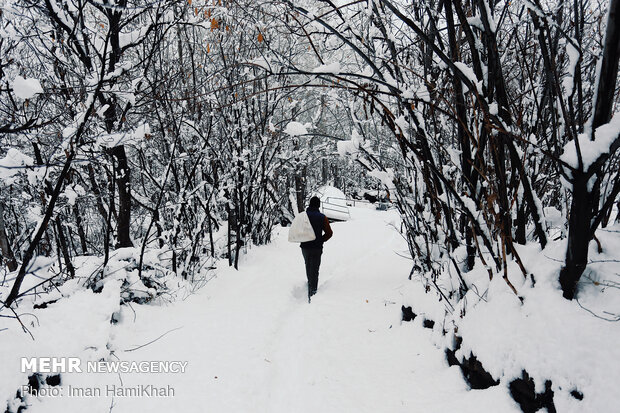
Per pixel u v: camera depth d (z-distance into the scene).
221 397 2.85
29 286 3.69
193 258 5.66
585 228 1.95
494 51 2.36
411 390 2.75
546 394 1.98
